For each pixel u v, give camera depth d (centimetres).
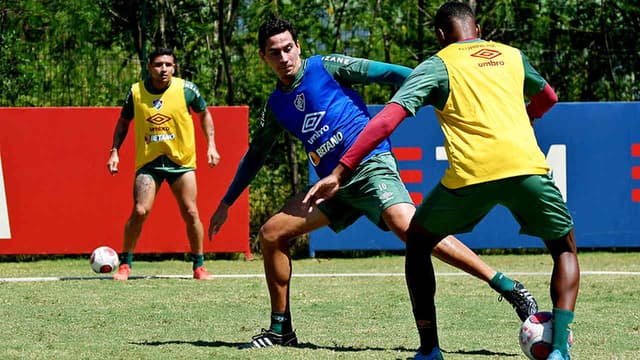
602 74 3161
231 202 1313
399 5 3234
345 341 1293
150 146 2070
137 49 3114
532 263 2409
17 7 3100
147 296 1784
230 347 1249
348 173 1009
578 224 2514
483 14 3269
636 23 3216
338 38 3169
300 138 1277
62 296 1788
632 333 1339
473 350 1216
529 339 998
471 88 993
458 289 1855
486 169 970
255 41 3133
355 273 2211
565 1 3238
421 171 2503
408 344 1267
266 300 1727
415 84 997
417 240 1048
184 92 2084
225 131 2467
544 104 1073
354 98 1266
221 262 2525
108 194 2467
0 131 2450
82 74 2900
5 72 2841
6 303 1692
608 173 2511
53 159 2461
